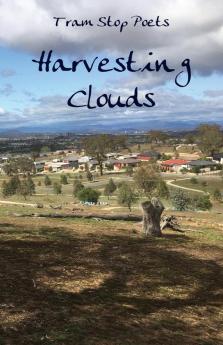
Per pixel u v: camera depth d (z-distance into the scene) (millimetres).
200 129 162750
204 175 121250
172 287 8594
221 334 6602
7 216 17688
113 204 65250
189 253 11711
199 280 9227
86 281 8297
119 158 169375
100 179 120750
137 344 5766
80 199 68938
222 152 161500
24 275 8211
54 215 18594
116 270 9273
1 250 10039
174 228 15922
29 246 10695
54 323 6051
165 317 6953
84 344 5504
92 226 15234
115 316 6676
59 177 137625
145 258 10602
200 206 59375
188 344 6035
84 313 6613
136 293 7965
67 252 10414
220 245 13375
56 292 7453
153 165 74312
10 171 150875
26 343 5312
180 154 179250
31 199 74562
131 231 14422
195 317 7160
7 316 6113
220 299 8195
